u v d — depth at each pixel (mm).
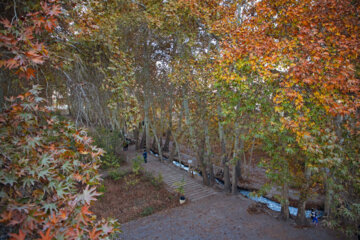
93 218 2787
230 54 7684
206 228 11406
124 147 26375
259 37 7832
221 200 14719
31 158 2619
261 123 8266
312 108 6656
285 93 6367
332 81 5918
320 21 7582
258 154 25500
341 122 8141
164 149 28484
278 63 6469
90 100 5262
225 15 11328
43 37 4094
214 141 23109
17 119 2672
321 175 8656
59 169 2939
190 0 10172
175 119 27109
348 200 7820
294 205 14617
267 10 8070
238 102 8914
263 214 12789
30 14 2559
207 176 17781
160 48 20141
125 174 18609
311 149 5980
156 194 15469
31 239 2209
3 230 2055
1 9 3477
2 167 2422
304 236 10617
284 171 9820
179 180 17922
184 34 12375
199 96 14531
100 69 5309
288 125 6480
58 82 5254
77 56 5277
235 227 11445
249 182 18453
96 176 3150
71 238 2182
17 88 4129
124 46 16297
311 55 6344
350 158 7332
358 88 6203
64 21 4301
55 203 2510
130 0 8070
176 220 12203
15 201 2100
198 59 12492
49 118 3256
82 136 3367
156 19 8898
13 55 2811
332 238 10398
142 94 23375
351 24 7516
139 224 11828
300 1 7664
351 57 7094
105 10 6391
